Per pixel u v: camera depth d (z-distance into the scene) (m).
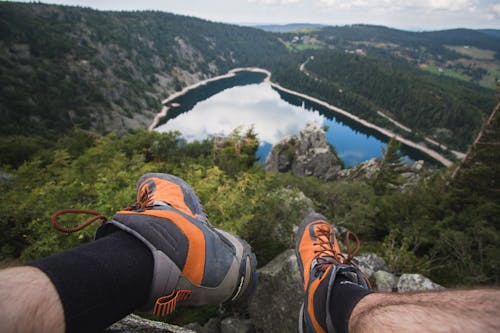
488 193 23.00
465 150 119.38
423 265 12.46
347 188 25.08
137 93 149.88
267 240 9.77
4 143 36.72
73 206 8.09
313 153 65.56
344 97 170.62
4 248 7.90
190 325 7.25
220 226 7.43
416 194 23.77
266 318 6.26
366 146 125.69
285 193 10.53
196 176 8.86
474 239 14.82
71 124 105.50
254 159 41.00
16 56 115.19
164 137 35.38
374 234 20.11
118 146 22.98
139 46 189.38
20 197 8.44
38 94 105.69
